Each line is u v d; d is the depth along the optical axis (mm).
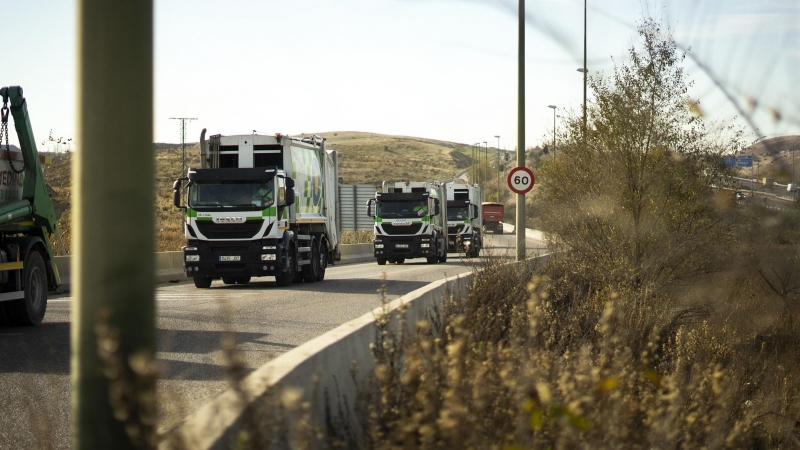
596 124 15867
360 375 5574
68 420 6980
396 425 3963
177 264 28219
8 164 13984
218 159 24234
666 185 15367
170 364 9578
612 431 4375
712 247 15008
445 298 9422
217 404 3521
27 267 14000
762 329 13578
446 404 3762
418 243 38750
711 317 13734
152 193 3400
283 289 22500
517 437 4043
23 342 11984
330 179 29047
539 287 10477
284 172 23297
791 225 12031
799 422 9781
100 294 3307
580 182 16234
